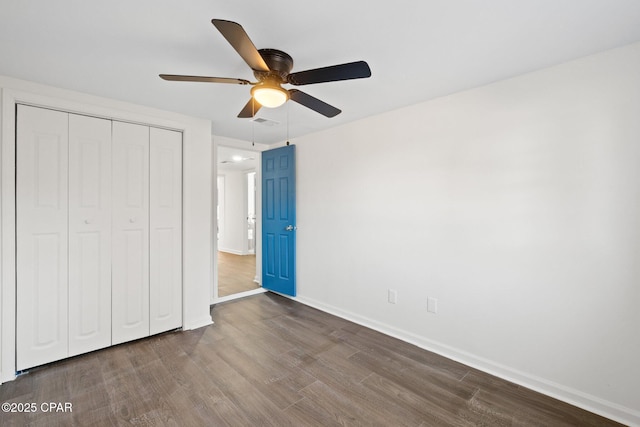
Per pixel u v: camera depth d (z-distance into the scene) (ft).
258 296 12.80
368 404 5.75
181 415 5.39
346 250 10.14
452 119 7.47
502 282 6.72
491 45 5.22
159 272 8.71
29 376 6.57
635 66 5.19
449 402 5.83
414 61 5.77
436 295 7.85
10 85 6.40
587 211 5.67
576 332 5.81
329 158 10.65
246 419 5.31
